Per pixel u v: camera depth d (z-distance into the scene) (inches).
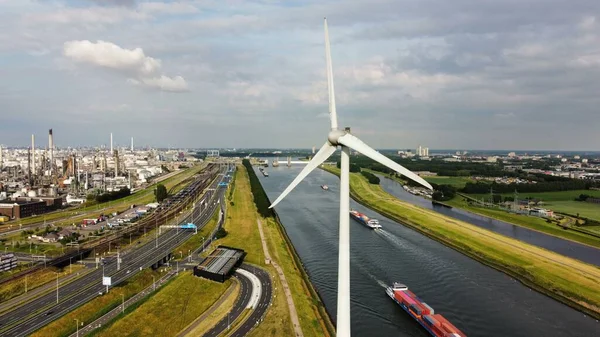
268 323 5103.3
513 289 6752.0
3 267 6717.5
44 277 6471.5
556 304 6190.9
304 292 6304.1
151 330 4884.4
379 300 6156.5
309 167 3112.7
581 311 5949.8
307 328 5044.3
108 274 6688.0
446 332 4884.4
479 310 5890.8
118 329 4785.9
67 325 4847.4
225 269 6702.8
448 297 6328.7
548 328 5408.5
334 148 3075.8
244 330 4926.2
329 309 5792.3
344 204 2950.3
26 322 4909.0
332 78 3065.9
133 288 6087.6
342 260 2957.7
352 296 6279.5
